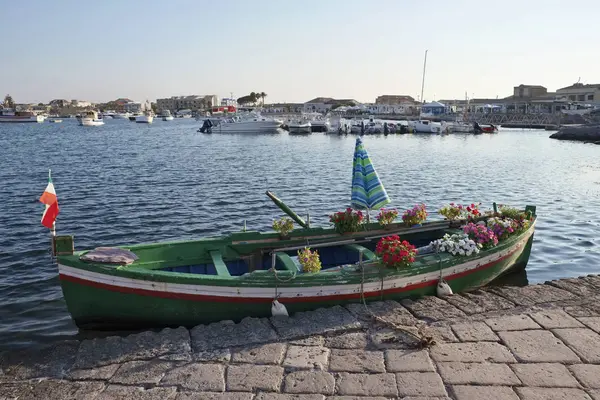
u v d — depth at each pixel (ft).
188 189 87.20
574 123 291.99
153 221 62.95
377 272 28.55
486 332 24.36
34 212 67.92
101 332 29.01
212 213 68.08
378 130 263.90
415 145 195.31
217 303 27.12
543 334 23.99
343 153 160.76
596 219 62.08
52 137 251.80
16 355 23.66
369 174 35.63
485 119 342.44
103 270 26.40
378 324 25.71
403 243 29.40
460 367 21.06
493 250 33.19
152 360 22.61
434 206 73.51
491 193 83.61
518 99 479.00
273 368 21.43
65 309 34.32
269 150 173.99
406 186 91.25
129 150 172.96
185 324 27.53
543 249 49.01
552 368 20.80
